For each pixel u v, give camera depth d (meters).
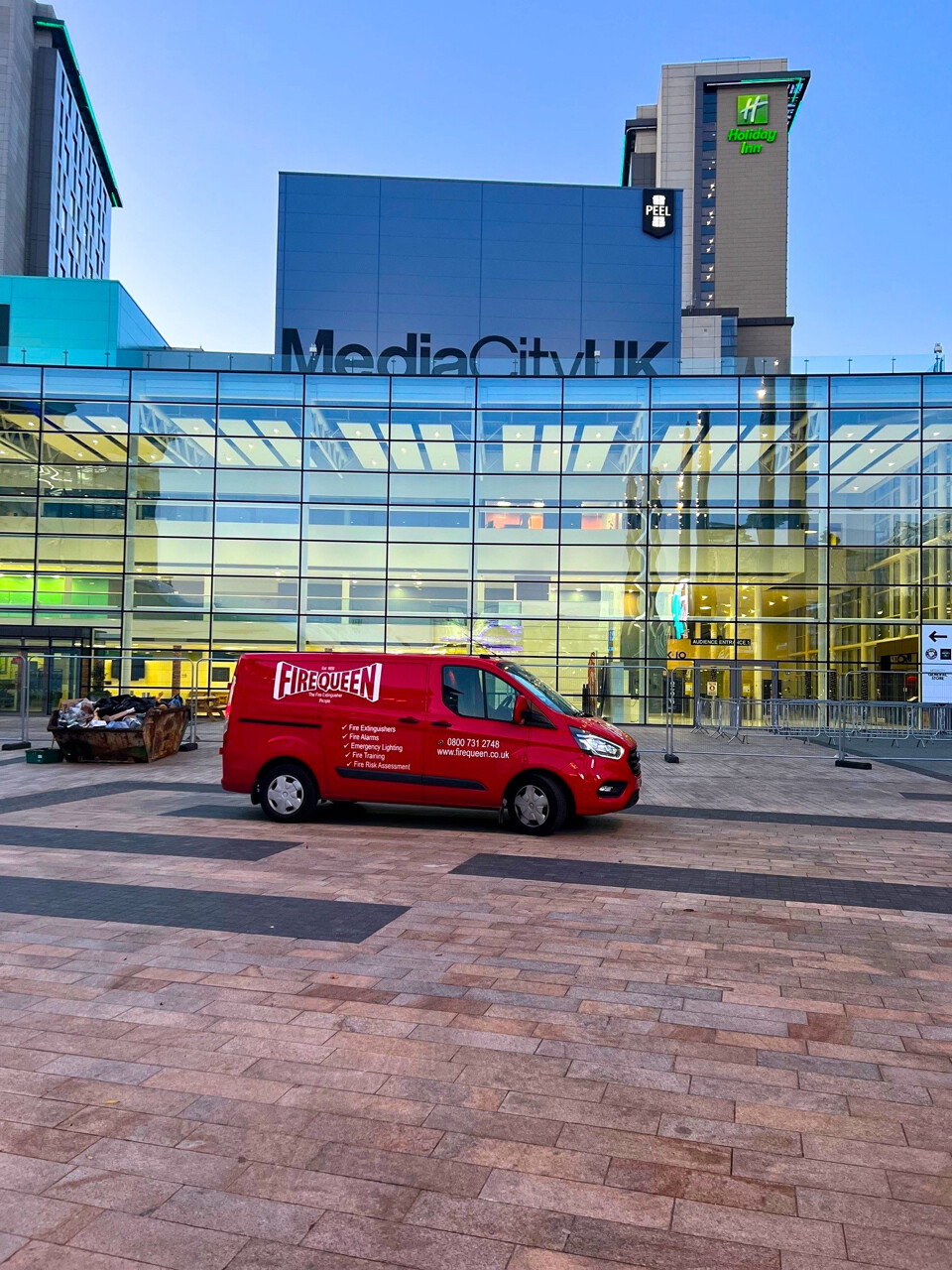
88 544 29.52
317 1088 3.62
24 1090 3.58
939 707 21.08
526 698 9.62
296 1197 2.87
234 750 10.16
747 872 7.88
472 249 38.94
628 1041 4.16
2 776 14.52
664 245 39.31
